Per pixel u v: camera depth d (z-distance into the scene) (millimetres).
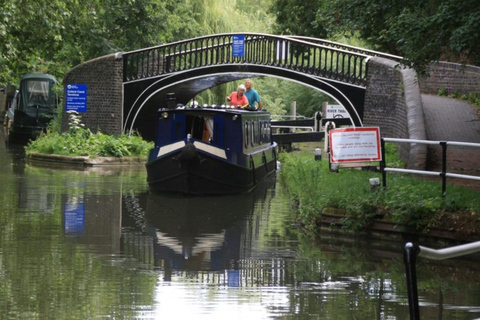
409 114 22859
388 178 17344
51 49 40250
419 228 14438
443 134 24625
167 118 23734
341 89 32625
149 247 14078
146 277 11727
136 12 45188
